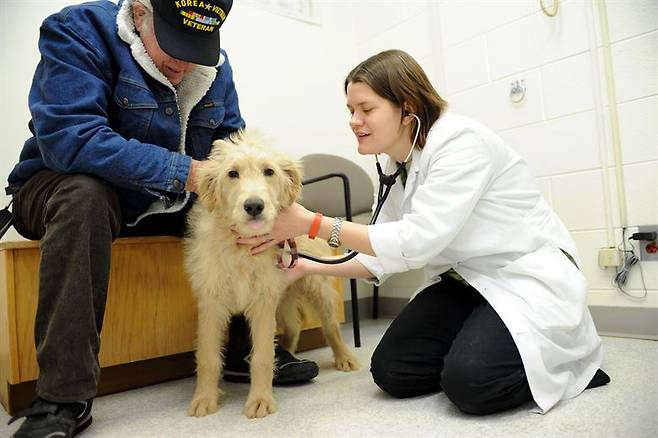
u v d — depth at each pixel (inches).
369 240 45.3
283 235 48.9
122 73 50.8
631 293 71.2
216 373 50.8
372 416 44.2
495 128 88.4
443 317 51.6
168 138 54.8
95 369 41.1
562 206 78.9
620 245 72.2
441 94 97.2
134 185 45.4
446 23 96.7
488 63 89.2
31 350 51.6
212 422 45.1
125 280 57.3
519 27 84.2
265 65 101.9
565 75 78.2
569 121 77.9
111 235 44.7
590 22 74.5
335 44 114.7
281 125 103.5
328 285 66.4
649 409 40.4
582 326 47.1
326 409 47.0
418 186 49.9
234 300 52.7
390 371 48.6
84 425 43.1
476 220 47.9
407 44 106.2
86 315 40.1
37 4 77.5
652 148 69.2
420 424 41.3
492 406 42.3
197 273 52.4
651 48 69.0
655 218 69.1
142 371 60.6
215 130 63.2
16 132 75.0
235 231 49.9
